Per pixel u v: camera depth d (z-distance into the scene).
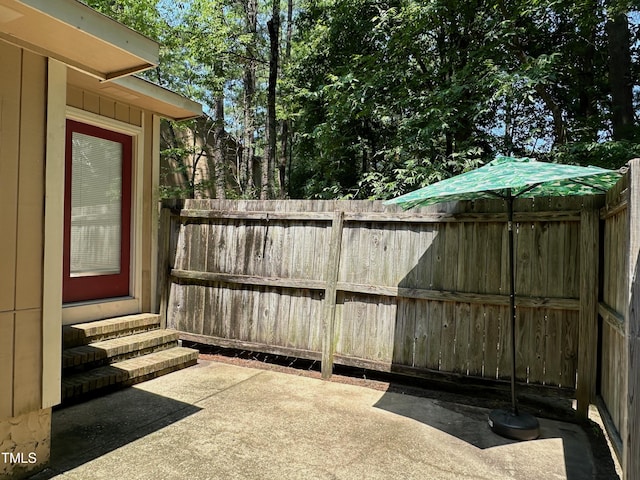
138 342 4.07
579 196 3.17
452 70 7.29
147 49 2.65
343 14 8.95
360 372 4.26
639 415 1.60
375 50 9.00
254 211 4.50
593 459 2.54
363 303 4.00
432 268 3.73
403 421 3.05
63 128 2.48
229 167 12.77
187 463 2.37
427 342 3.72
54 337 2.40
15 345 2.22
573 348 3.20
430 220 3.73
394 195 6.77
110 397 3.37
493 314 3.49
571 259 3.23
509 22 6.20
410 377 4.03
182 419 2.97
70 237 4.01
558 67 6.67
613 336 2.42
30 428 2.26
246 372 4.15
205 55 9.29
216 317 4.69
